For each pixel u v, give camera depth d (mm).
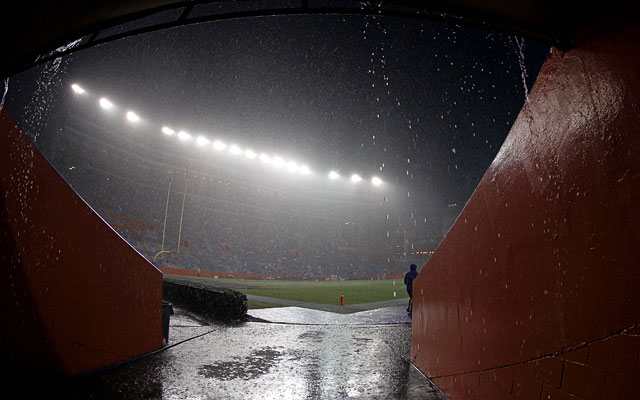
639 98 2016
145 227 54250
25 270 4754
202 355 6824
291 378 5516
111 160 54062
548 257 2818
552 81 2875
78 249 5262
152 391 4688
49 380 4695
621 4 2172
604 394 2172
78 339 5152
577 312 2459
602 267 2256
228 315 11586
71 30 4035
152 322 6918
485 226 3938
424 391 5031
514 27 3098
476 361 4027
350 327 11117
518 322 3201
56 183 5082
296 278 62500
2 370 4625
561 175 2703
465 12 3213
